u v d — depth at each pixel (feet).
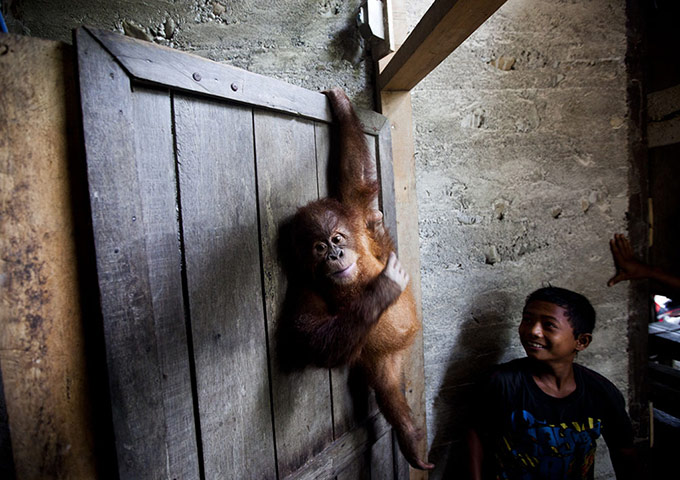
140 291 2.62
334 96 4.38
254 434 3.51
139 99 2.66
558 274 6.42
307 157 4.11
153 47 2.69
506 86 5.96
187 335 2.98
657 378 8.02
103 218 2.43
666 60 6.91
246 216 3.44
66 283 2.46
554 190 6.28
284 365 3.81
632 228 6.61
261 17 5.10
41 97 2.34
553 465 5.14
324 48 5.33
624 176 6.50
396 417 4.81
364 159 4.49
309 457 4.10
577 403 5.14
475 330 6.17
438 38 3.48
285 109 3.72
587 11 6.13
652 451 7.84
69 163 2.44
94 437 2.58
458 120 5.83
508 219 6.14
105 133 2.43
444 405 6.19
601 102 6.31
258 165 3.55
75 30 2.31
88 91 2.36
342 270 3.97
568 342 5.00
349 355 3.86
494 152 6.00
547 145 6.18
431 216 5.85
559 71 6.12
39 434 2.39
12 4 4.38
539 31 6.01
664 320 10.04
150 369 2.69
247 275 3.46
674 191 7.20
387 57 5.26
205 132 3.09
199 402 3.05
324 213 3.96
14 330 2.30
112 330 2.48
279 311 3.78
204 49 4.97
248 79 3.35
